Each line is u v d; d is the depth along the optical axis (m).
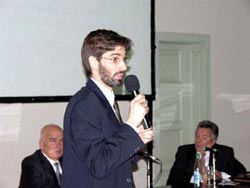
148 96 5.56
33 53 4.73
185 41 5.94
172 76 6.02
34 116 4.75
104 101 2.13
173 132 6.00
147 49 5.53
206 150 4.26
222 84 6.27
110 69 2.11
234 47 6.38
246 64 6.46
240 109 6.41
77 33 5.00
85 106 2.06
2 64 4.56
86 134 2.00
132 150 2.01
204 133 4.47
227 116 6.30
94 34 2.15
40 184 3.86
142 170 5.45
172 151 5.96
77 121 2.04
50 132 4.00
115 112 2.20
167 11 5.78
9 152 4.60
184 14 5.93
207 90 6.13
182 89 6.09
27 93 4.70
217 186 3.93
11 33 4.61
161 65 5.91
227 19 6.31
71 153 2.06
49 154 3.97
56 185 3.94
